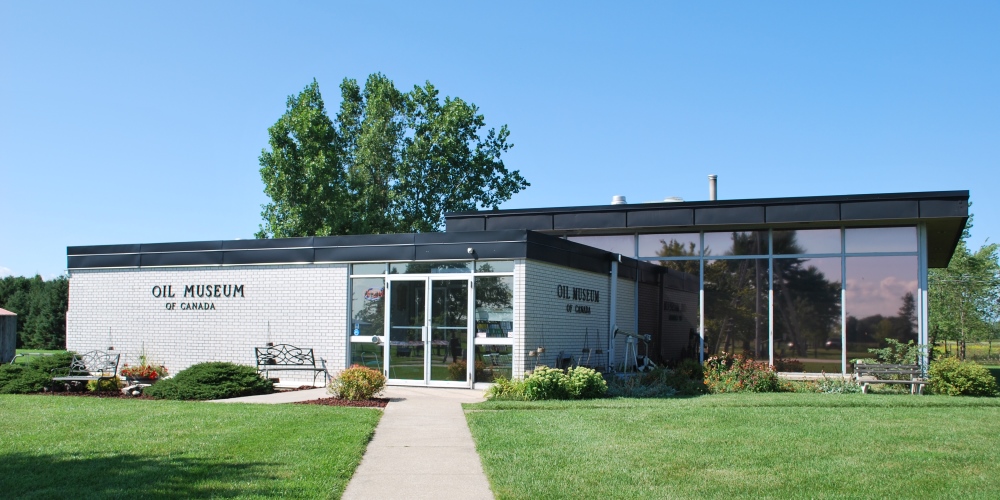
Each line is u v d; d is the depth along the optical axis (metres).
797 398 13.66
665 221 18.97
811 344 18.17
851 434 9.79
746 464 8.09
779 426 10.35
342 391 13.12
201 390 13.56
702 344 19.02
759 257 18.81
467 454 8.63
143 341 17.38
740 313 18.83
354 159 35.06
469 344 14.63
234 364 14.83
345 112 35.72
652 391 14.27
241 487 6.91
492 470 7.73
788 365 18.27
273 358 16.02
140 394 14.35
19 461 7.97
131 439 9.14
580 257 16.58
